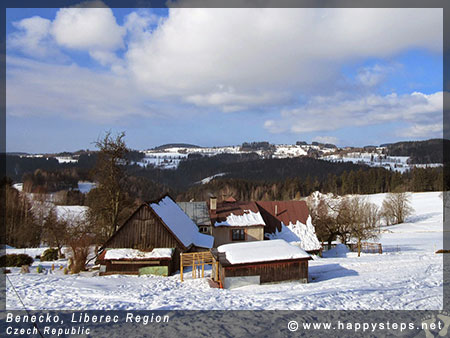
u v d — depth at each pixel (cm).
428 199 10438
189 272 2770
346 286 1881
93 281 2155
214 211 3800
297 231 3928
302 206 4231
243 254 2175
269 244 2350
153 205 2995
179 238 2925
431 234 6222
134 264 2708
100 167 3641
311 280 2248
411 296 1582
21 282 1988
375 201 11125
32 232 5797
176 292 1870
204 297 1664
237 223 3688
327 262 2934
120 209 3753
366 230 4419
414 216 8800
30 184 10675
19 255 3155
